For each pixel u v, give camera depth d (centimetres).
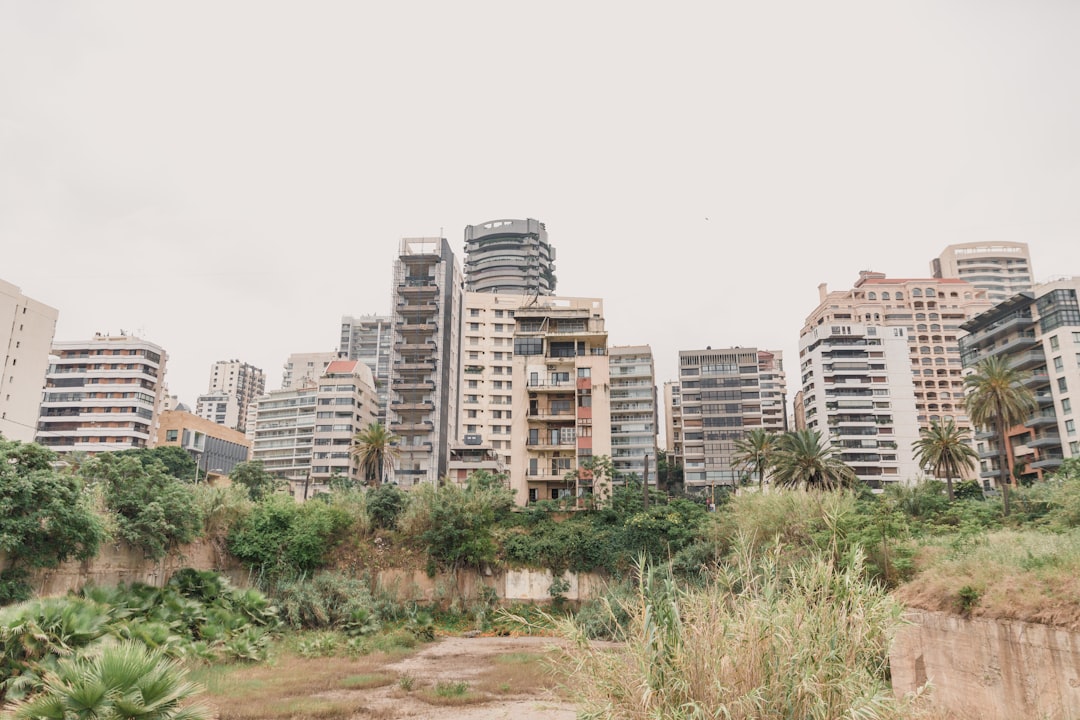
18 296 7875
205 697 1830
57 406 10025
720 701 671
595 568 4362
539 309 7569
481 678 2342
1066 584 1155
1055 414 7625
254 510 4019
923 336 12612
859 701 659
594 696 735
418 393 9575
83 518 2336
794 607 751
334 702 1838
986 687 1240
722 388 11881
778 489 3331
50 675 1039
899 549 2136
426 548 4331
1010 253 16588
